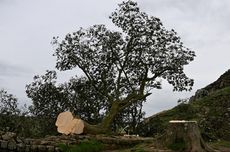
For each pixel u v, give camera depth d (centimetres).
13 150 1608
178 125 1553
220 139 2162
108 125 2333
